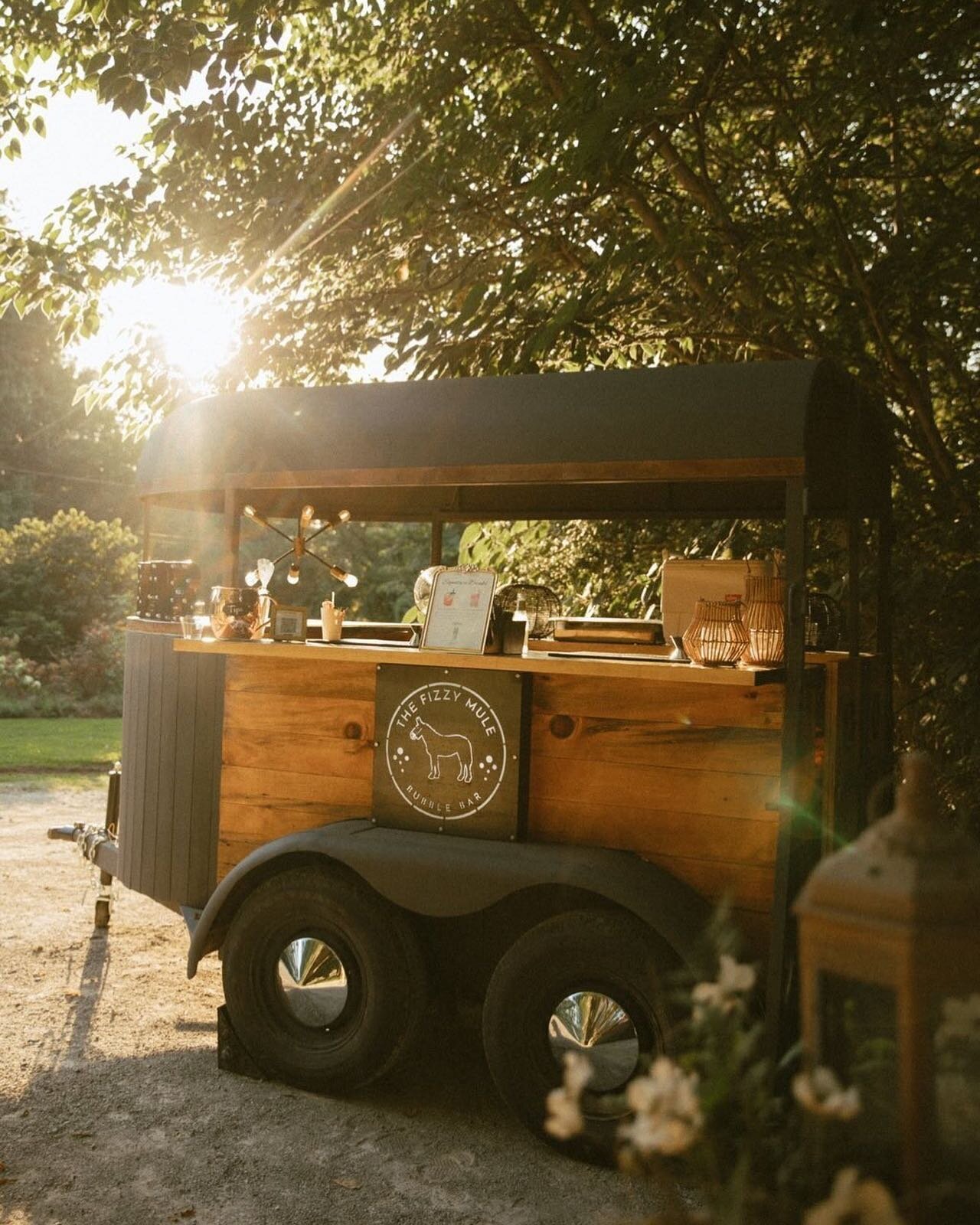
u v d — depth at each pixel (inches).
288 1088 151.5
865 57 203.2
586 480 135.3
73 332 294.5
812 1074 63.2
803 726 132.8
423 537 872.9
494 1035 134.8
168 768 180.2
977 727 185.9
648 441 132.4
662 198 235.6
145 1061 159.8
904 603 195.6
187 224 270.5
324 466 152.3
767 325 226.4
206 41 229.0
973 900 59.1
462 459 142.5
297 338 275.3
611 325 221.9
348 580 177.3
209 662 175.3
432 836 144.7
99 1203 120.2
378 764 150.3
